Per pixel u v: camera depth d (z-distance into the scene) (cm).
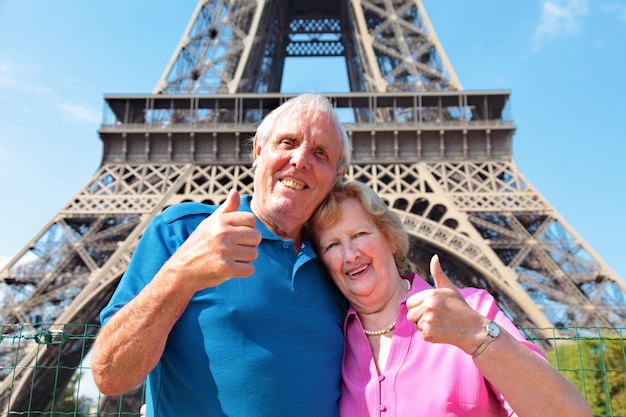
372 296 88
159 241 81
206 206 91
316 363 80
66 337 138
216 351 76
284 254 87
